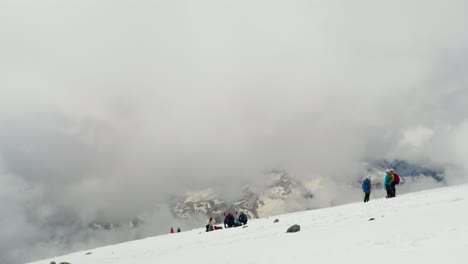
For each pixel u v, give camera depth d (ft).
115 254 86.28
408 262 21.08
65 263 79.56
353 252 27.37
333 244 33.53
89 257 90.58
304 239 42.39
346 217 65.57
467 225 29.07
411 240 27.58
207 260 40.37
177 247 73.82
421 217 40.52
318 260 27.04
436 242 25.05
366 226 43.01
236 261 35.32
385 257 23.49
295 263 27.78
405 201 68.69
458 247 22.35
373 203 79.36
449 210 42.45
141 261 54.54
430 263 20.02
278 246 40.37
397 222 40.45
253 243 49.83
